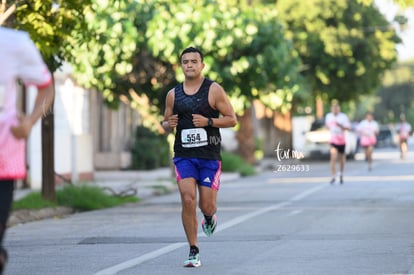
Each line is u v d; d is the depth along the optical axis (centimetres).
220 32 4772
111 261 1997
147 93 5009
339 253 2066
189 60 1856
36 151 4956
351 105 15188
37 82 1146
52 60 3325
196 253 1877
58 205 3581
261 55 4944
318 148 9144
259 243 2292
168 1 4753
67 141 5462
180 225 2859
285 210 3359
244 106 5000
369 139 6775
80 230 2764
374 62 9194
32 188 4925
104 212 3534
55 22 2973
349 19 9019
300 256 2027
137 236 2533
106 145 7375
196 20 4703
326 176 6112
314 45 8906
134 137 7606
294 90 5091
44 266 1941
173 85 4959
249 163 7500
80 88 5859
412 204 3541
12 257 2108
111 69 4609
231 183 5553
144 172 7056
